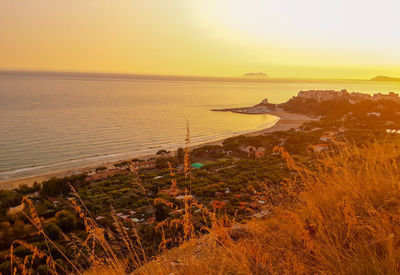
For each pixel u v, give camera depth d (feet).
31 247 9.51
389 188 11.18
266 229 10.77
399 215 8.98
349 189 11.27
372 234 8.85
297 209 12.00
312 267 8.30
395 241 8.13
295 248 9.31
